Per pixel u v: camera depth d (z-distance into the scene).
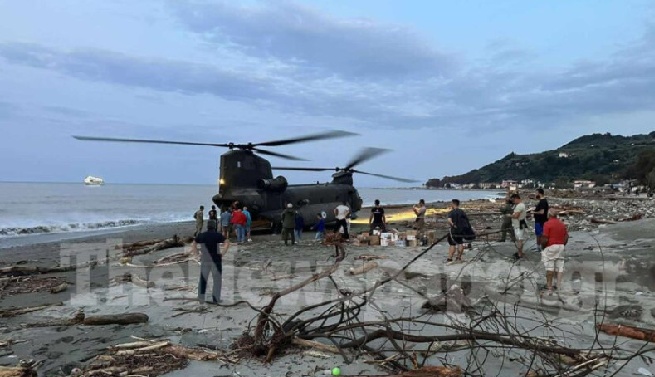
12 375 4.70
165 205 68.56
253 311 7.48
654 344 5.63
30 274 12.24
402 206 53.91
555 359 4.84
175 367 5.18
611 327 6.06
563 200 65.69
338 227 19.03
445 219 31.36
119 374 5.00
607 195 90.12
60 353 5.81
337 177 25.66
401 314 7.02
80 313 7.33
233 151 20.20
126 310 7.84
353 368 5.03
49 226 29.11
